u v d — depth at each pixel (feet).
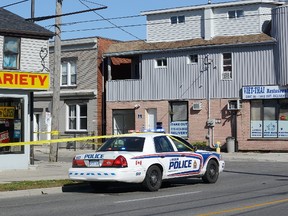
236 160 98.84
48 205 41.50
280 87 110.32
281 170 74.69
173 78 123.75
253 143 113.50
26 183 53.26
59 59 82.94
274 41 110.93
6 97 68.44
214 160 57.41
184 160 53.16
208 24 123.44
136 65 137.59
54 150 83.82
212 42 119.24
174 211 37.09
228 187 53.06
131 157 48.01
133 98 128.88
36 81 70.28
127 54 129.08
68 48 137.69
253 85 113.70
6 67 69.97
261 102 113.39
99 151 50.72
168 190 51.31
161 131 60.64
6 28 69.21
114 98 131.34
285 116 111.04
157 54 126.00
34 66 72.43
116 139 51.52
